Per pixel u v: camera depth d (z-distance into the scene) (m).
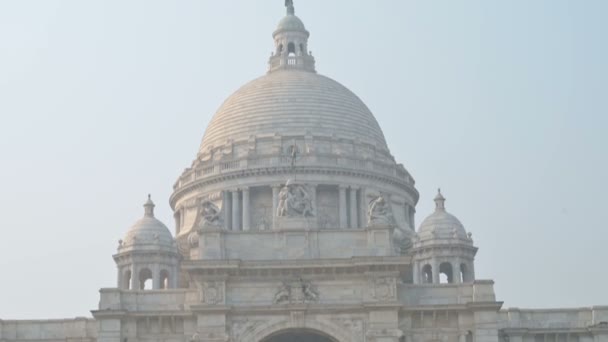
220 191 176.75
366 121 187.50
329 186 175.25
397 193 181.25
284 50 198.75
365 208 175.75
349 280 129.00
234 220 174.12
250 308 127.44
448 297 131.50
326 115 183.25
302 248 131.00
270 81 188.25
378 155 183.75
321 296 128.50
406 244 173.25
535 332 138.88
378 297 127.69
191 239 166.12
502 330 138.12
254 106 184.50
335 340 128.00
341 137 181.12
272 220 173.12
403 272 133.12
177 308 130.62
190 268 127.69
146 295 131.00
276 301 128.25
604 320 140.25
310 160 175.12
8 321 137.38
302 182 174.00
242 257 130.75
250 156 176.50
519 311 140.75
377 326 126.81
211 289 127.88
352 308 127.50
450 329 129.75
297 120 181.75
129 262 165.25
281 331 127.88
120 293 130.38
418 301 131.38
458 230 167.25
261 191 175.62
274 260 128.50
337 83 192.75
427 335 129.50
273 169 174.12
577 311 141.12
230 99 190.88
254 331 127.44
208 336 126.44
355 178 176.62
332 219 174.12
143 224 167.88
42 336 137.12
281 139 179.00
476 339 128.25
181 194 183.25
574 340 139.50
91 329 137.38
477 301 129.00
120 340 128.12
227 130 184.00
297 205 133.38
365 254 130.50
